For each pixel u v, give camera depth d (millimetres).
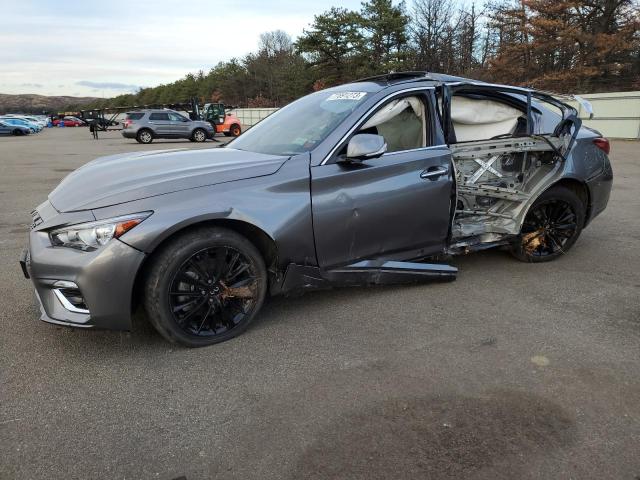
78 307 2703
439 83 3705
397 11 38344
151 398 2453
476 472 1972
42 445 2123
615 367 2740
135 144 23312
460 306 3535
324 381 2598
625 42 28281
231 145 3979
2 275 4176
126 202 2693
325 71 42812
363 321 3289
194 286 2852
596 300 3666
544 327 3217
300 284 3215
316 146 3236
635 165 12023
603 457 2057
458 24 38062
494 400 2430
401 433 2193
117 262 2588
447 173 3637
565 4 29516
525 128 4219
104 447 2117
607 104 20344
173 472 1980
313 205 3109
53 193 3164
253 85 68750
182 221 2689
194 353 2881
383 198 3355
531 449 2100
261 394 2488
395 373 2670
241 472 1979
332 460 2037
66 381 2594
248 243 2957
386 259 3545
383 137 3254
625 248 5008
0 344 2967
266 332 3137
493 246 4184
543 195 4242
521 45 31828
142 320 3289
